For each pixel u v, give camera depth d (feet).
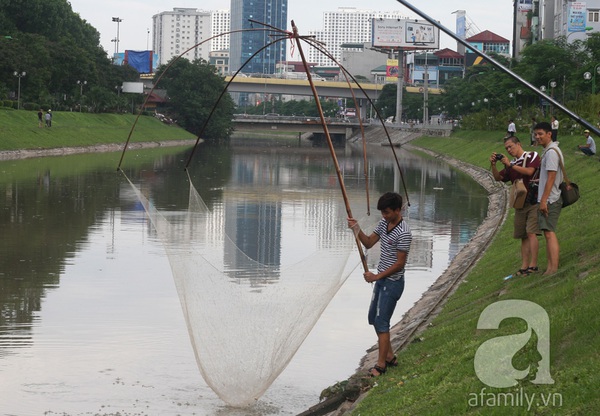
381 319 35.50
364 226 67.72
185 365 43.70
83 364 43.50
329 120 460.96
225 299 39.47
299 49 35.58
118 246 79.97
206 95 381.81
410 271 70.18
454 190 148.87
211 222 94.32
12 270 67.92
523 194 45.14
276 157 261.85
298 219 103.55
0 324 51.37
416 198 133.90
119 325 51.57
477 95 318.65
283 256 71.87
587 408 23.97
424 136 345.10
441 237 90.63
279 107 652.07
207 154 266.16
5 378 41.32
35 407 37.47
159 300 58.39
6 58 274.77
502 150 189.06
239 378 37.81
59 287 62.08
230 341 37.86
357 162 239.71
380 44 428.56
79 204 112.57
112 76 373.20
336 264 43.50
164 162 211.00
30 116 253.03
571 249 47.98
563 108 35.45
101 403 38.06
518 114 234.79
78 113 297.33
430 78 578.66
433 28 429.38
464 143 257.96
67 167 178.19
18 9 352.49
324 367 43.55
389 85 481.05
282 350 37.45
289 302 39.45
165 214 94.22
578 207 68.85
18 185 135.03
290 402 38.32
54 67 307.37
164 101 382.01
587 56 231.30
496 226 85.71
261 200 126.82
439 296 54.34
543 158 42.55
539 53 234.17
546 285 40.27
